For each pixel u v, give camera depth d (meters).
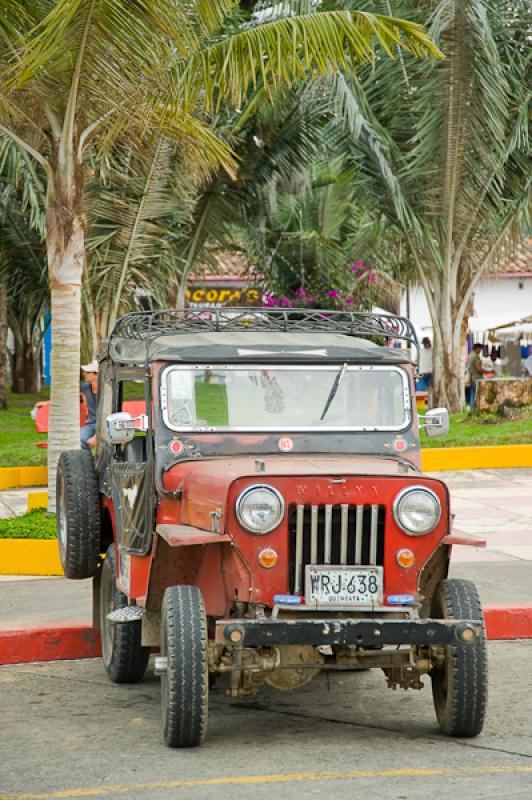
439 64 20.73
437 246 23.84
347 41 11.79
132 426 7.32
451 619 6.63
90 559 8.69
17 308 35.94
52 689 8.27
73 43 11.70
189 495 6.89
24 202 20.89
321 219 29.11
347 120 21.83
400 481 6.59
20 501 17.34
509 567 11.87
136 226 20.77
